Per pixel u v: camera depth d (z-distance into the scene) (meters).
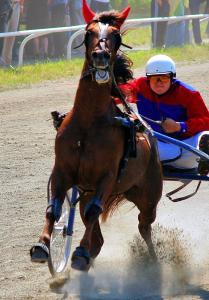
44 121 18.64
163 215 12.72
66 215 10.34
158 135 10.30
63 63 25.62
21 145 16.58
